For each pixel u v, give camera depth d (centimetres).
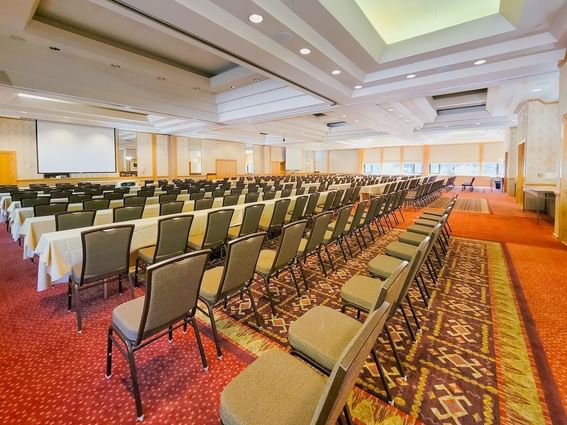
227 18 335
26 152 980
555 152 715
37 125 985
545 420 141
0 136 933
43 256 224
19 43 466
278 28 364
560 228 466
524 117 789
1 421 141
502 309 249
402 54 492
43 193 559
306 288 286
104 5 290
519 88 641
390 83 580
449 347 199
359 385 166
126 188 688
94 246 209
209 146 1555
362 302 183
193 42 368
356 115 857
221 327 223
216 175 1600
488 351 194
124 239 227
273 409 102
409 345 201
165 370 176
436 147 1842
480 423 140
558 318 233
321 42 425
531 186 700
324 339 142
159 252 262
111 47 497
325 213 293
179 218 270
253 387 111
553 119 712
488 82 527
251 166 1897
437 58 491
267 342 204
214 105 875
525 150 761
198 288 169
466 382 167
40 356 188
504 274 328
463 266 356
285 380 115
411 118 970
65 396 156
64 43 445
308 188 748
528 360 184
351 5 398
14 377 170
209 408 150
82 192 579
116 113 993
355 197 702
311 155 2394
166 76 626
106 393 159
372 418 143
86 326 222
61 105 853
